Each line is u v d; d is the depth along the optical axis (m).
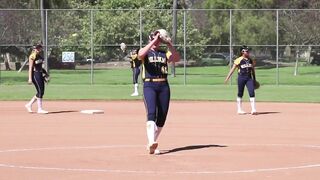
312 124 35.84
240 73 41.84
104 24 84.12
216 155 23.73
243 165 21.44
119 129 33.06
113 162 22.02
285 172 20.08
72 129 33.03
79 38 83.44
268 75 92.81
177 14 87.62
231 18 77.81
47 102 52.19
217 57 87.56
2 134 30.75
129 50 85.12
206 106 48.56
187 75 91.75
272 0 124.38
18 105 48.97
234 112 43.50
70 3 111.50
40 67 41.97
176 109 45.88
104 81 82.44
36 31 82.06
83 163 21.80
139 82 73.31
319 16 83.62
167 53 23.94
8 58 98.56
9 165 21.39
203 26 86.88
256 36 86.31
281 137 29.84
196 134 31.03
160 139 28.98
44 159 22.72
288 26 85.12
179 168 20.78
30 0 103.56
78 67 92.94
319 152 24.70
